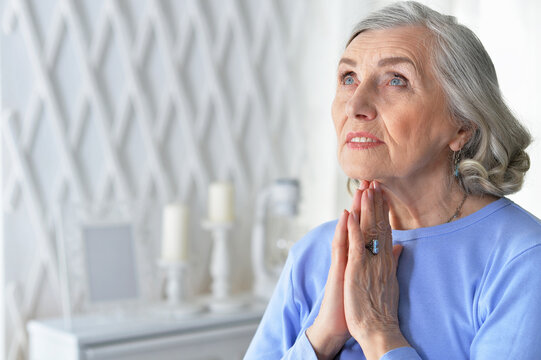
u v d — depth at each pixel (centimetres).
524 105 230
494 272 81
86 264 197
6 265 202
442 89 85
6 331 203
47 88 205
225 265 224
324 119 259
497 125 87
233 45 241
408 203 91
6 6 199
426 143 85
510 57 233
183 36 229
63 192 211
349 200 260
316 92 258
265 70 250
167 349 188
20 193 204
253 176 249
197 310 204
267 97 251
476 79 85
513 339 76
